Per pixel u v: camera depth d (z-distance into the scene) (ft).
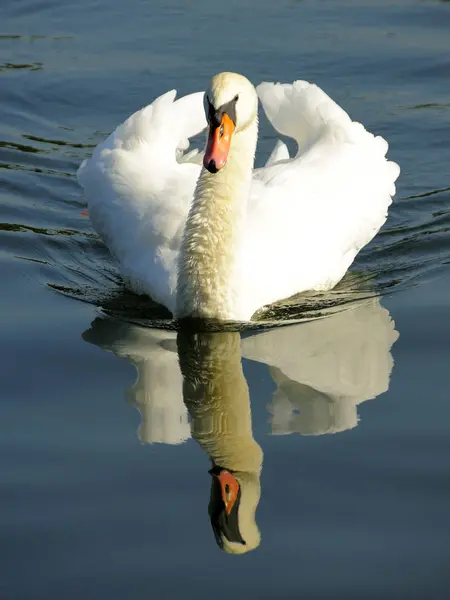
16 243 53.26
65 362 41.73
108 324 45.11
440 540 31.37
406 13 77.56
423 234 55.62
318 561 30.73
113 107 67.05
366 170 52.29
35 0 80.07
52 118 66.49
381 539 31.55
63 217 56.75
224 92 41.27
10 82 69.31
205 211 44.11
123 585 29.76
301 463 35.53
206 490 33.96
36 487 34.01
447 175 61.36
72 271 51.06
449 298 47.44
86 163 53.31
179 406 38.99
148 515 32.73
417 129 65.05
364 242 51.98
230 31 75.05
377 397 39.40
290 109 53.36
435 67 70.64
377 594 29.35
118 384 40.19
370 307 47.24
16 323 44.93
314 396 39.70
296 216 49.34
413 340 43.39
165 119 51.31
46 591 29.53
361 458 35.60
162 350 43.06
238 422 38.09
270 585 29.76
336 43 73.26
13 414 38.09
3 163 61.46
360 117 65.98
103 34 75.05
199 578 30.09
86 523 32.32
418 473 34.58
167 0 80.23
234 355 42.83
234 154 43.55
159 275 46.98
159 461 35.58
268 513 32.91
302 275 48.70
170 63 70.85
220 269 44.47
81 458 35.58
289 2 79.71
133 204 49.57
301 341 44.01
